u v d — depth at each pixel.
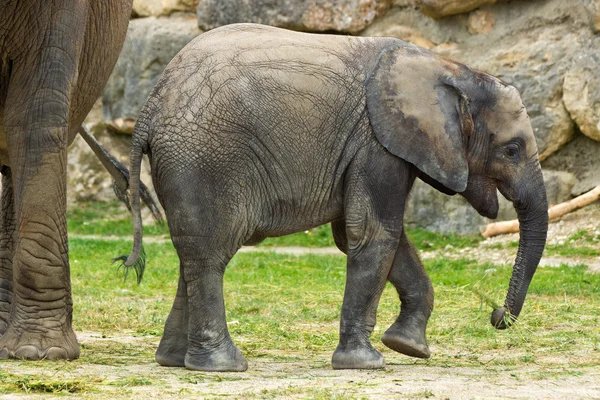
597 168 28.25
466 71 11.28
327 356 12.28
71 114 12.81
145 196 14.45
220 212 10.38
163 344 11.03
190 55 10.67
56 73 11.05
